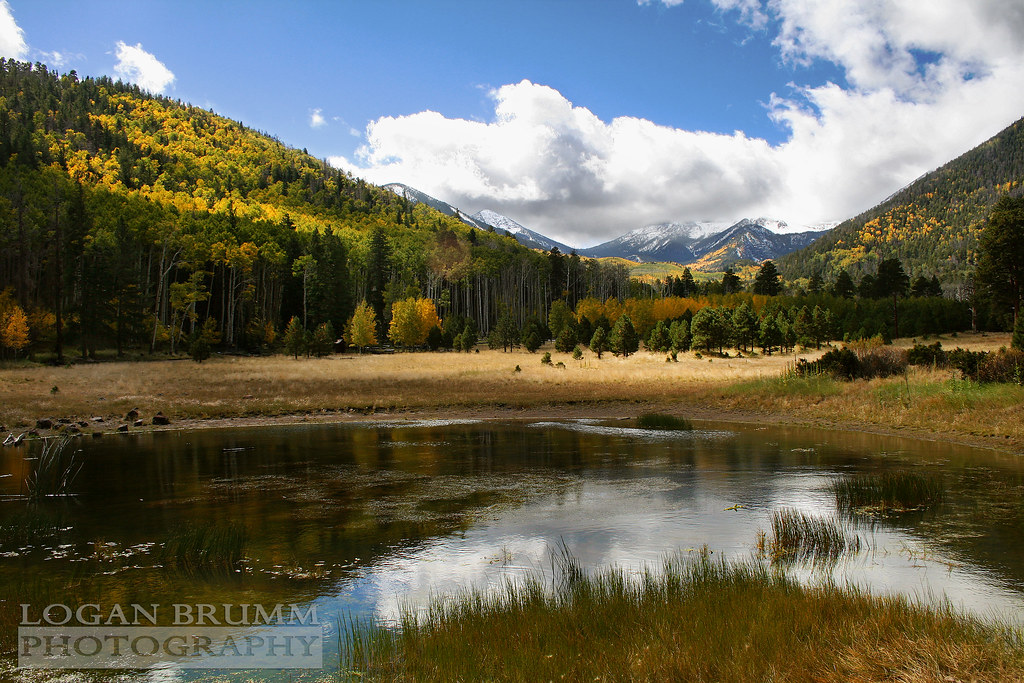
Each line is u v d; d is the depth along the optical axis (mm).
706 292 146000
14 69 187375
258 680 4652
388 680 4602
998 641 4664
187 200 121812
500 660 4680
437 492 11516
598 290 141375
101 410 23672
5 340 48219
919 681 4082
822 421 21547
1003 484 11484
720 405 26469
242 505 10531
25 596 6398
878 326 73625
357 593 6531
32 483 12383
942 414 20078
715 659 4523
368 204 185250
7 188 84625
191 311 74250
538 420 23359
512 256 138750
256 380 36188
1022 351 23906
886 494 10234
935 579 6586
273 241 90875
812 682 4176
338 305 89562
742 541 8219
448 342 76625
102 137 150000
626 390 31562
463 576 6984
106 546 8141
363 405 26531
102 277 58531
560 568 7168
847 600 5488
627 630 5164
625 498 10906
